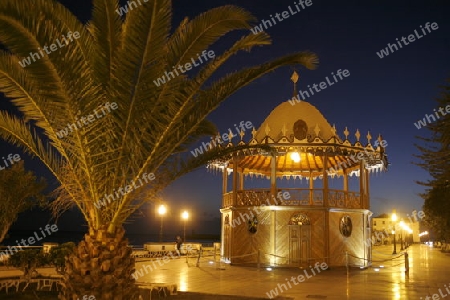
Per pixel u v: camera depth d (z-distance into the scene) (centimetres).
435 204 3036
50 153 993
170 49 979
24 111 889
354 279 2088
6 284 1512
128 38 860
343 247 2609
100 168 941
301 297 1544
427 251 5712
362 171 2772
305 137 2539
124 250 951
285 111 2736
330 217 2581
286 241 2552
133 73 873
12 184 2206
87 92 862
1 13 688
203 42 916
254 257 2603
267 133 2541
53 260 1588
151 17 814
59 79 807
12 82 848
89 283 903
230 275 2150
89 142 896
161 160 998
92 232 941
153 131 950
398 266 2886
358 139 2659
